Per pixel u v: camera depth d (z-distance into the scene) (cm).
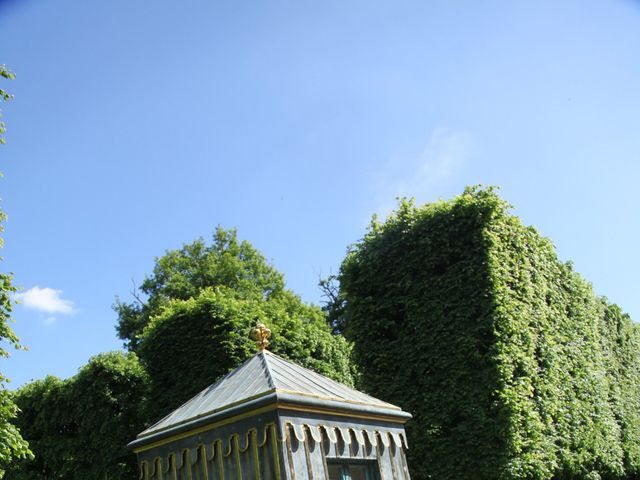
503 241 1425
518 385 1265
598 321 1883
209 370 1703
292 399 425
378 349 1418
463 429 1245
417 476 1280
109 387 1836
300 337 1917
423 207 1502
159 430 492
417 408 1319
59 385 1866
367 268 1487
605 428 1583
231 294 3581
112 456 1761
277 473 406
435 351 1334
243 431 432
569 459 1345
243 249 4016
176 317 1811
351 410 476
